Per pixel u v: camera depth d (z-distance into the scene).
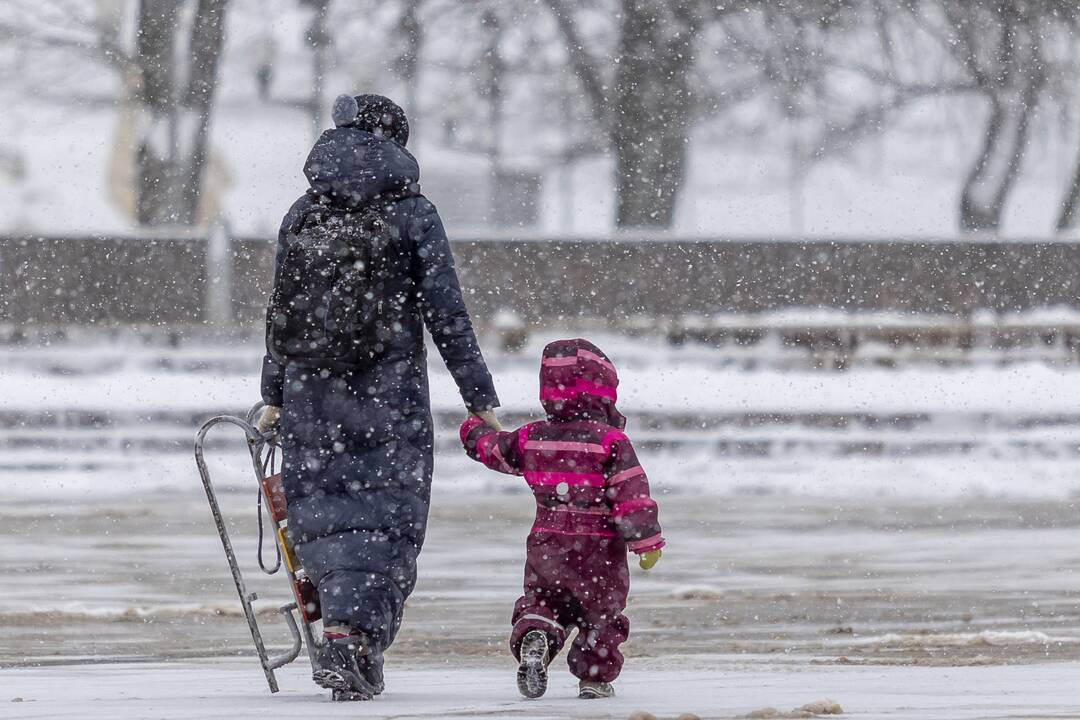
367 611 18.72
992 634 29.02
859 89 144.62
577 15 140.00
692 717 15.66
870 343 96.62
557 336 102.44
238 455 67.88
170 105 137.00
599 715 16.50
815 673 22.30
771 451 70.38
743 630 30.88
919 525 51.69
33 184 150.12
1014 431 74.56
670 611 33.75
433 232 19.45
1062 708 17.05
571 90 142.62
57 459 66.56
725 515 54.72
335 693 18.55
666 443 70.31
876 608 34.03
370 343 19.12
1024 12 139.38
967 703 17.59
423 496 19.45
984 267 114.62
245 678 22.17
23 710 17.33
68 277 108.00
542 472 18.98
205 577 39.62
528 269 112.06
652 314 112.50
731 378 82.94
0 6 138.88
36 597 35.94
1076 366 91.19
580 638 18.95
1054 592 36.47
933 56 141.75
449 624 31.84
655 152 140.88
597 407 19.09
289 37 143.38
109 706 17.73
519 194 177.38
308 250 19.11
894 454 70.81
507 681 21.56
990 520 53.12
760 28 138.50
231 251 109.94
